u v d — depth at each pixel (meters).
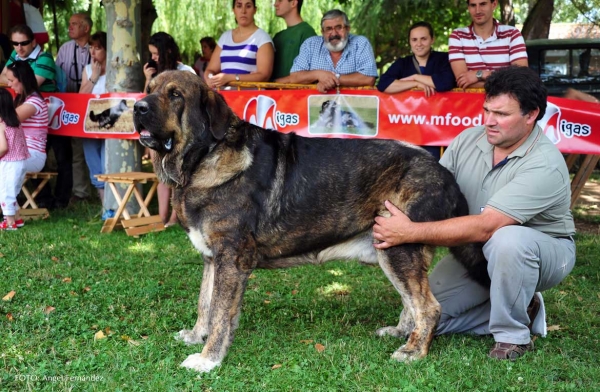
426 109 6.54
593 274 5.89
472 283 4.29
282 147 3.87
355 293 5.37
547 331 4.40
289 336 4.26
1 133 7.25
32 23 10.66
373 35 16.08
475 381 3.52
